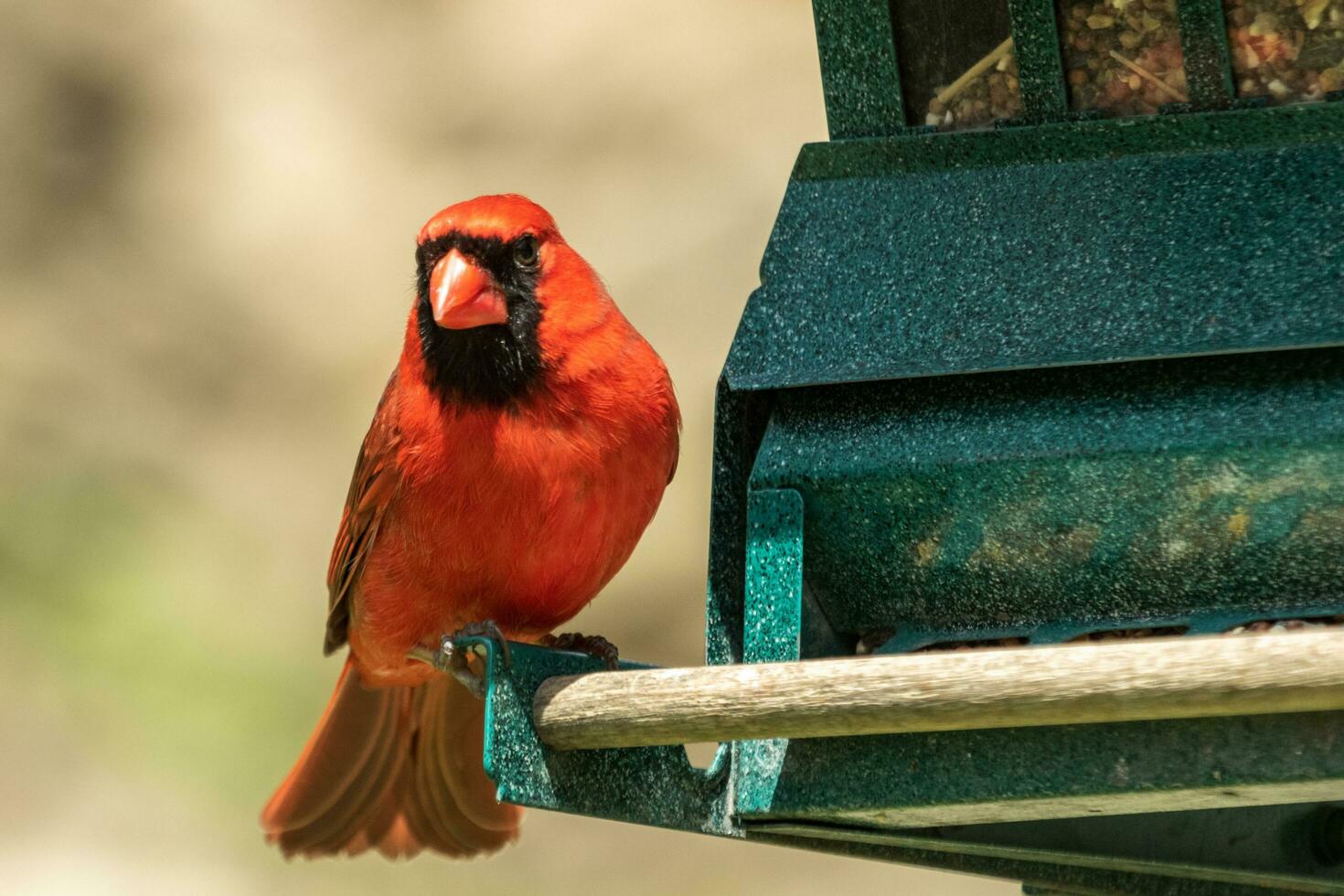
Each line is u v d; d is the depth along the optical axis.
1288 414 5.63
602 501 7.13
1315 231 5.77
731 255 16.64
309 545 16.30
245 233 17.84
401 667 8.44
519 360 7.00
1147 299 5.86
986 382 6.06
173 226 17.89
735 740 5.44
